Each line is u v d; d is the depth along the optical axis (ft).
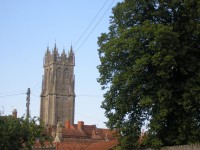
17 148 200.64
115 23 153.17
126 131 145.69
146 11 147.23
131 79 135.85
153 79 137.80
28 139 206.08
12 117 203.82
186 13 137.80
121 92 142.51
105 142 262.67
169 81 140.15
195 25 134.51
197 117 137.28
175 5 140.97
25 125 205.67
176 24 140.36
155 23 142.72
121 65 143.54
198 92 132.26
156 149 135.85
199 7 132.77
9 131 195.42
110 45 140.67
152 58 130.62
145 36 133.49
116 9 151.02
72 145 294.46
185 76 141.59
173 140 138.51
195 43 140.05
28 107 189.47
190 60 138.62
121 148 146.10
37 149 291.17
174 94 139.95
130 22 149.79
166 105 134.10
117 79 138.62
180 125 137.18
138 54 138.41
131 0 146.10
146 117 145.59
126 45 135.54
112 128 147.95
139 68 133.08
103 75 147.54
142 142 141.08
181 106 137.80
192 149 115.85
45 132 216.74
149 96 136.67
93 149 257.34
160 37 128.67
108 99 146.82
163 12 142.72
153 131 136.87
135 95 139.33
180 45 135.54
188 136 134.82
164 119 133.49
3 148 192.54
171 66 134.00
